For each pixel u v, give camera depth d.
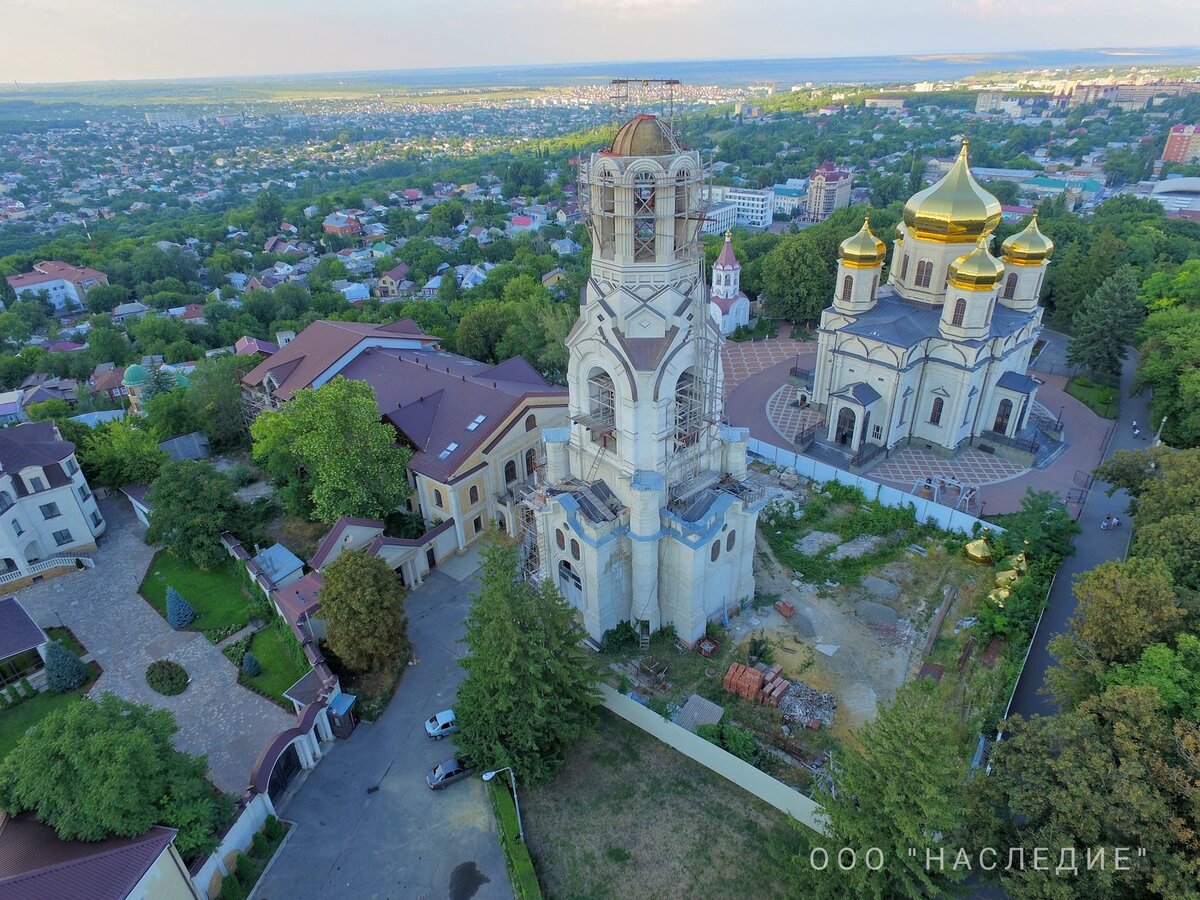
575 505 44.97
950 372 69.69
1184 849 27.34
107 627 53.00
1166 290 91.88
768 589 53.25
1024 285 73.56
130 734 31.97
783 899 33.72
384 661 46.84
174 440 77.62
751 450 72.56
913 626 49.44
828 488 64.56
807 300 106.38
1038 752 30.30
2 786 31.50
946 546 56.91
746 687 43.34
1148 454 53.84
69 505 59.72
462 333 94.94
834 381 75.38
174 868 31.27
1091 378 89.12
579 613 49.50
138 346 133.88
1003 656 45.62
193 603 55.09
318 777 40.84
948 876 27.69
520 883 34.34
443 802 39.28
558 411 64.44
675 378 42.28
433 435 61.56
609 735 42.72
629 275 40.12
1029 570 52.50
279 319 150.62
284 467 62.16
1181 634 34.59
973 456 72.88
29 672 48.31
